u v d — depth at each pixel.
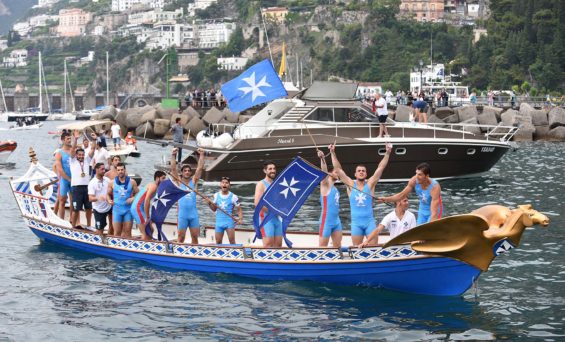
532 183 33.38
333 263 15.79
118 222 18.84
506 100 89.38
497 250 14.24
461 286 15.05
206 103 70.88
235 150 32.12
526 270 17.48
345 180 16.25
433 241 14.41
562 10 156.00
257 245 17.98
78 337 13.17
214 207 17.89
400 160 32.72
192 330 13.48
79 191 20.00
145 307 14.77
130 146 43.09
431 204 15.40
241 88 24.09
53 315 14.33
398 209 15.71
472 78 160.25
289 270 16.27
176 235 20.17
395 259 15.19
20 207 21.38
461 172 34.22
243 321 13.92
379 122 32.69
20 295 15.60
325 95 33.03
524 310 14.48
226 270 16.94
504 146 34.38
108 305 14.91
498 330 13.38
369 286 15.81
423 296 15.41
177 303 15.00
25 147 66.88
